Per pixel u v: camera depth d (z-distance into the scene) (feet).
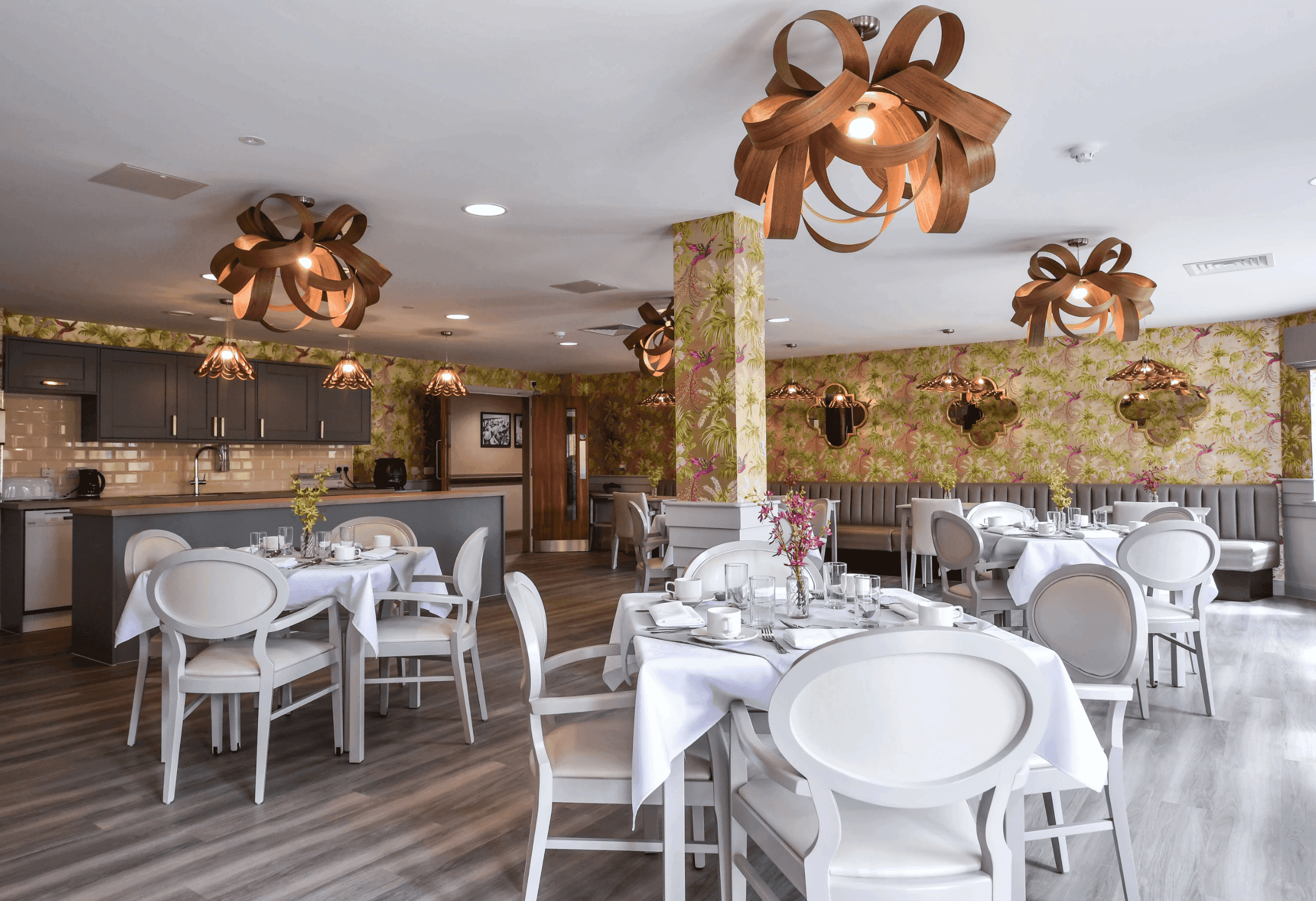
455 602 11.82
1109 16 8.21
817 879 5.06
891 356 32.09
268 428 27.27
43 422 23.08
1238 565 22.77
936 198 7.81
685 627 7.75
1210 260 17.93
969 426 30.37
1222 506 25.03
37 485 22.44
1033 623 8.51
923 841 5.39
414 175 12.42
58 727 12.59
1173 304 22.93
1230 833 8.84
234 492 27.40
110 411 23.49
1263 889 7.68
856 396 32.81
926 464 31.30
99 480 23.36
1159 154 11.87
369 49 8.68
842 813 5.80
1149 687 14.40
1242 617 20.79
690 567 10.69
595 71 9.21
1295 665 15.83
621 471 38.75
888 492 30.81
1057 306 15.34
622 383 38.81
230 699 11.56
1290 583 23.98
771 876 8.09
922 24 7.14
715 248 14.56
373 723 12.73
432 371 34.06
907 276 19.34
